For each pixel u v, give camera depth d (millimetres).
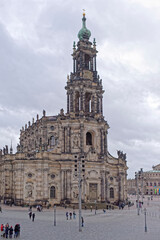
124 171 122188
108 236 47281
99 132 112188
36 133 132625
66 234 49250
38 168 100750
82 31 119062
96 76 118000
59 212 85812
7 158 110062
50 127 123375
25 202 99500
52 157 104250
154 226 59156
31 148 137125
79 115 108812
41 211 87812
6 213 81062
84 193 102750
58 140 107125
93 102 114625
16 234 46406
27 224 61156
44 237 46312
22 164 101000
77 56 119312
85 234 49281
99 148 110938
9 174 109375
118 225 60781
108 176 113125
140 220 69438
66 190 102500
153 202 140500
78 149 106938
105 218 73688
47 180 100875
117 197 113875
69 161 103500
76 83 112438
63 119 108500
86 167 105812
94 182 106188
